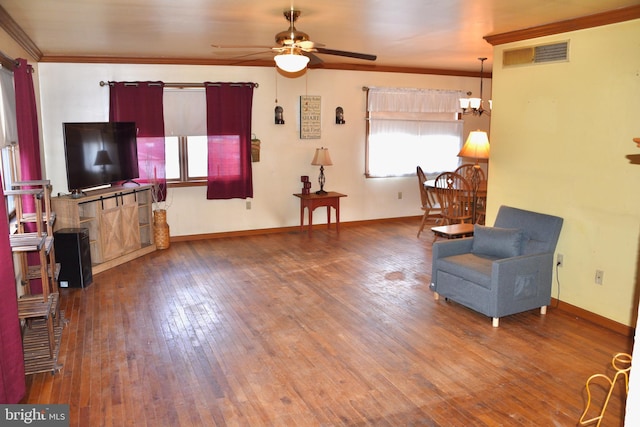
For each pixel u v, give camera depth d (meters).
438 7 3.57
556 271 4.36
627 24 3.65
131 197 5.86
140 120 6.29
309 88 7.25
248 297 4.63
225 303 4.48
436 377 3.18
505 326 3.98
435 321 4.07
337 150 7.60
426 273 5.36
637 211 3.72
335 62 7.12
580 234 4.14
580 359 3.43
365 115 7.69
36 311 3.10
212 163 6.71
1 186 2.68
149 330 3.90
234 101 6.71
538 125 4.41
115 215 5.59
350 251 6.29
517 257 4.00
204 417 2.76
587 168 4.04
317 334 3.83
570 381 3.14
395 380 3.15
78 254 4.78
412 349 3.57
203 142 6.80
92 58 6.05
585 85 3.99
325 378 3.17
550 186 4.35
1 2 3.34
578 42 4.00
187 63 6.46
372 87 7.61
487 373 3.24
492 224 4.97
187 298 4.61
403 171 8.08
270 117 7.07
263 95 6.98
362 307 4.38
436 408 2.84
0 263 2.66
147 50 5.62
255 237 7.07
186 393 3.00
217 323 4.04
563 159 4.22
